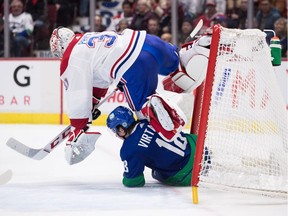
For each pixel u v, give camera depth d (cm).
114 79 1001
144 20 2077
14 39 2141
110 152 1440
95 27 2053
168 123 932
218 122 930
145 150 990
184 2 2056
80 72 992
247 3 1970
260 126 951
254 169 952
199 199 915
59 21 2188
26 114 2081
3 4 2147
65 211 843
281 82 1848
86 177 1124
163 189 997
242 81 935
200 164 892
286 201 904
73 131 1005
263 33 944
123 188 1009
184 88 1091
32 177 1128
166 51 1020
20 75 2072
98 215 820
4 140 1670
